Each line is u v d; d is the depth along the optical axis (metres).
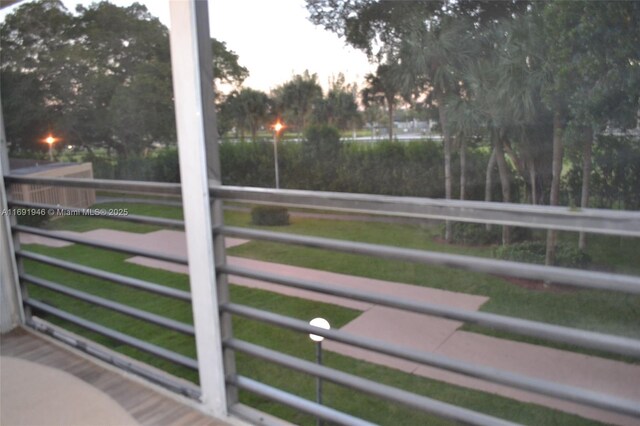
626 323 5.65
